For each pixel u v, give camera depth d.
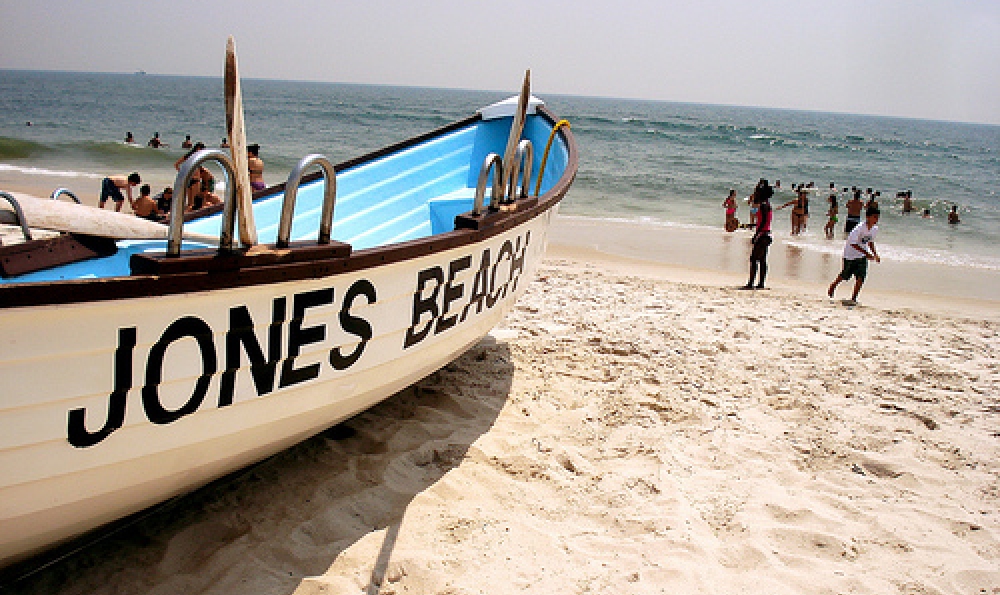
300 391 3.01
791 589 3.18
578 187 26.77
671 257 13.89
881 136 101.12
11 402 2.13
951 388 5.89
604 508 3.73
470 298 4.05
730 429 4.79
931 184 38.34
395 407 4.70
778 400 5.37
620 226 17.92
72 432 2.30
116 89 131.50
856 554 3.47
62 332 2.17
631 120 83.62
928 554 3.49
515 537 3.40
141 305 2.31
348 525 3.38
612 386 5.40
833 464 4.41
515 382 5.31
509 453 4.20
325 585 2.95
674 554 3.36
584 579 3.13
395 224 5.67
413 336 3.60
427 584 3.01
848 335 7.62
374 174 5.95
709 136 65.12
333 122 63.34
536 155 6.96
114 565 3.02
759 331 7.48
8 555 2.51
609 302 8.36
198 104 82.75
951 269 14.45
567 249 14.16
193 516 3.38
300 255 2.76
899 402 5.48
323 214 2.91
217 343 2.60
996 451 4.68
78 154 27.80
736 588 3.16
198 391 2.60
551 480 3.95
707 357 6.31
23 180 20.61
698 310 8.30
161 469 2.65
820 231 19.56
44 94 94.69
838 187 34.34
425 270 3.51
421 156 6.41
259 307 2.69
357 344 3.21
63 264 3.53
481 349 6.00
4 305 2.01
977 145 101.50
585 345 6.35
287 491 3.62
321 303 2.94
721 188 28.44
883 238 18.97
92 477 2.43
